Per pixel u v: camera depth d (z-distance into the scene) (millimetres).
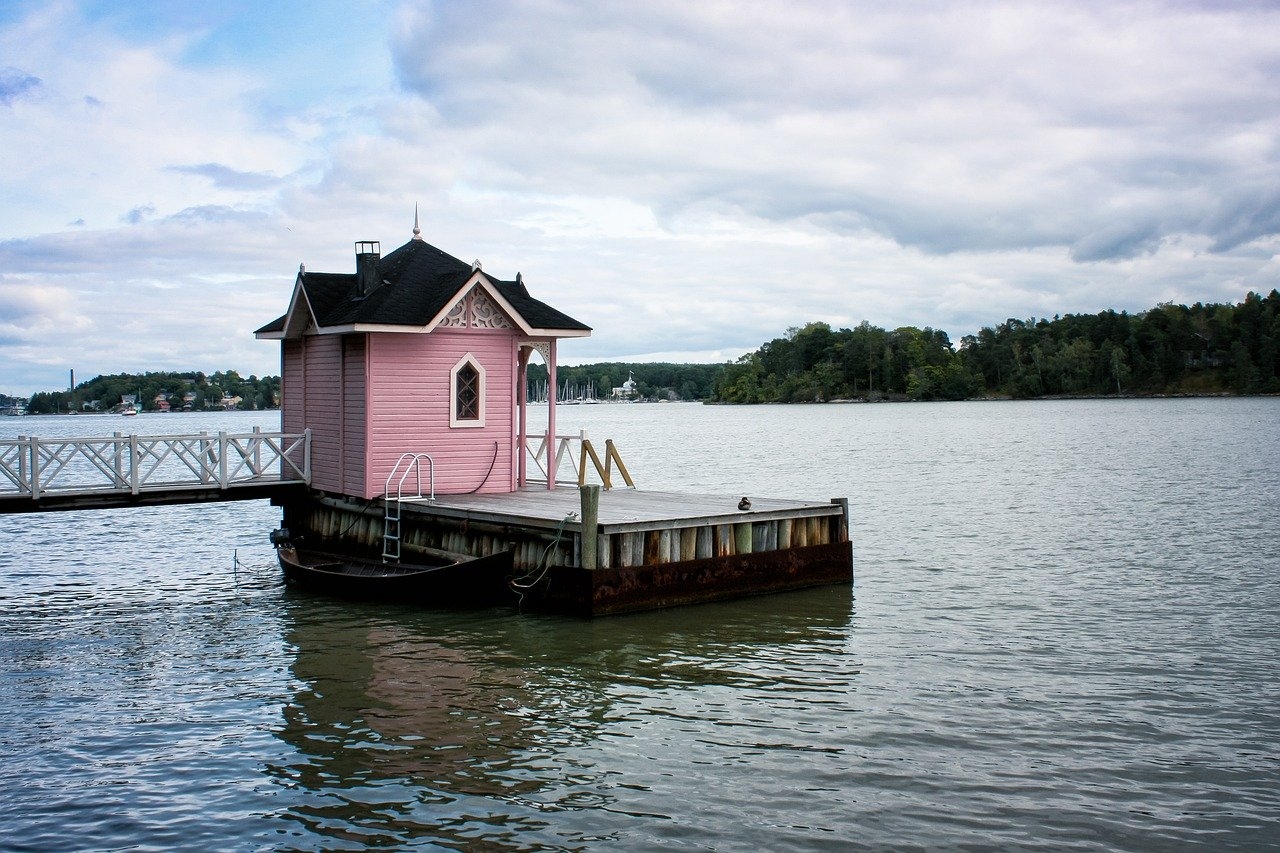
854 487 41750
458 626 17531
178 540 30125
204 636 17438
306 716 13094
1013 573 22609
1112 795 10680
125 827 10031
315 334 24703
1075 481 43219
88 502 22203
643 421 146250
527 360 25484
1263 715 13102
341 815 10234
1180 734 12430
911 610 18844
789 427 111625
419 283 23641
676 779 11047
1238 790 10812
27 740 12359
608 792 10719
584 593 17516
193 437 23531
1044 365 186625
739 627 17422
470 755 11742
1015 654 15938
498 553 18391
